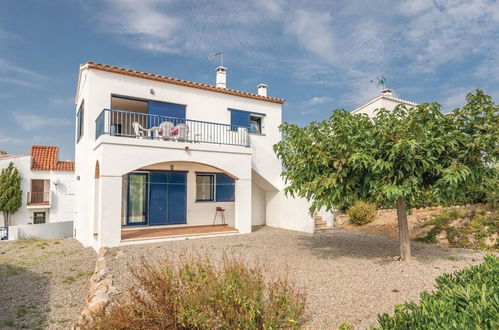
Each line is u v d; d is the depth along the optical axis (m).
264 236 11.49
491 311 2.11
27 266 8.53
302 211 12.98
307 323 4.04
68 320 5.37
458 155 6.15
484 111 6.16
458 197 7.02
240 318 3.29
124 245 9.58
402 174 5.93
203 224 13.53
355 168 6.13
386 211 15.12
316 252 8.52
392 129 6.23
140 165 10.04
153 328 3.51
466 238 9.41
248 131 13.88
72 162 21.69
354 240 10.63
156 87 11.80
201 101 12.80
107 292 5.34
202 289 3.66
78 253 10.03
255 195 15.23
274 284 4.09
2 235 15.62
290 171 7.97
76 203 13.82
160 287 3.85
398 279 5.83
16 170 19.08
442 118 6.28
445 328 1.87
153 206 12.46
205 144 11.45
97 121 10.54
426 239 10.16
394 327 2.22
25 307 5.91
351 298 4.92
